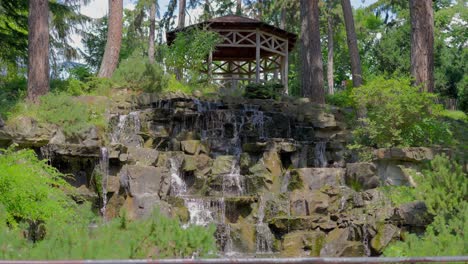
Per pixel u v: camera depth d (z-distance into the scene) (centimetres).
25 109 1516
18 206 923
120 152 1364
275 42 2641
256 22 2298
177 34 2248
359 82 2123
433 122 1502
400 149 1338
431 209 918
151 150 1432
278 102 1875
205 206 1320
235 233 1241
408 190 1277
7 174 938
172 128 1689
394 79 1507
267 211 1292
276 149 1543
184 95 1833
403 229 1137
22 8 2209
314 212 1280
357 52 2153
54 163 1360
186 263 392
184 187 1470
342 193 1300
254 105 1833
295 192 1318
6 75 2720
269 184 1453
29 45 1697
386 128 1438
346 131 1784
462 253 723
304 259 412
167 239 639
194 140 1599
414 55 1633
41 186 1005
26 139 1334
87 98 1672
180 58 2161
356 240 1177
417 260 428
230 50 2747
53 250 588
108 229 643
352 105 1902
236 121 1720
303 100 1988
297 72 4100
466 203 877
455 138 1623
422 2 1638
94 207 1311
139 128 1639
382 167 1375
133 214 1259
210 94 1912
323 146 1645
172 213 1273
